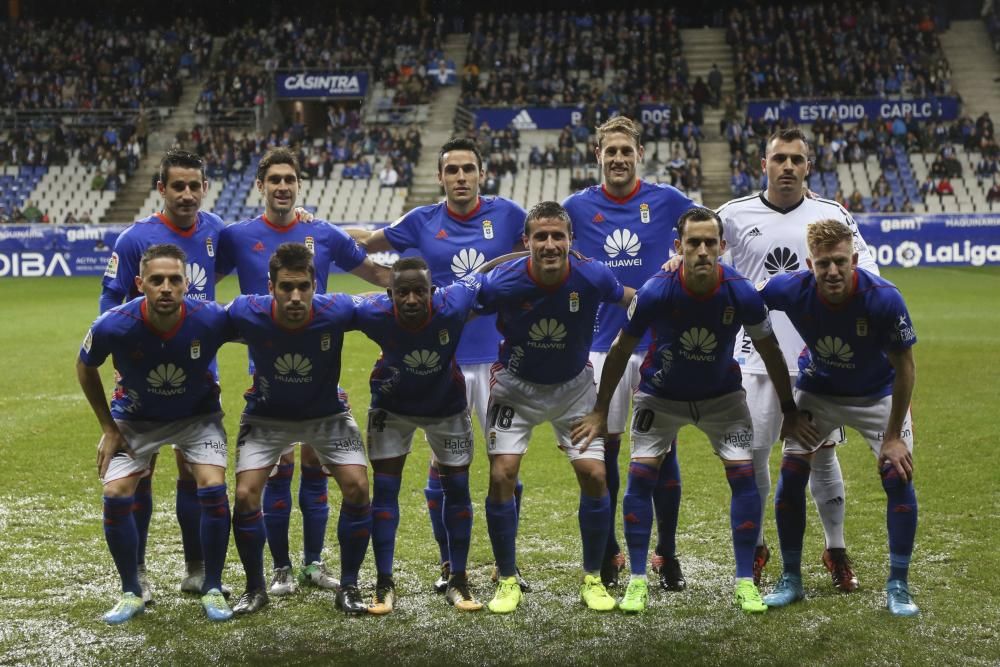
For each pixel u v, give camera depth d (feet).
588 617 13.73
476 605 14.03
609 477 16.01
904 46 99.66
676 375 14.20
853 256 13.44
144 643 12.93
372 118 99.55
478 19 110.52
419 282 13.30
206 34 111.24
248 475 14.07
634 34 104.01
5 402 28.89
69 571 15.53
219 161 91.04
